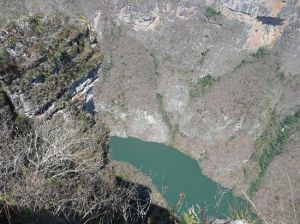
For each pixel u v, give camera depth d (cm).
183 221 471
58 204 673
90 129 1041
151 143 8119
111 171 1051
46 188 685
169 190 6300
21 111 889
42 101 912
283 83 8256
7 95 862
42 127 887
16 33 900
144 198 1102
